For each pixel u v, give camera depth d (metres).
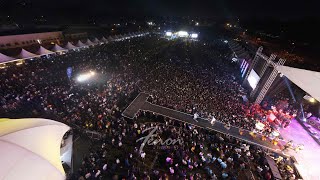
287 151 14.41
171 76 28.48
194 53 51.03
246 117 18.58
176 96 21.98
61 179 5.94
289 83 21.83
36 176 5.27
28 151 5.52
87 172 10.91
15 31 37.56
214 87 25.34
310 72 16.83
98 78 24.59
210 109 19.61
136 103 19.81
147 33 81.94
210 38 76.50
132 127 15.20
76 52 35.84
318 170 12.84
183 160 12.33
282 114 18.38
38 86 19.19
